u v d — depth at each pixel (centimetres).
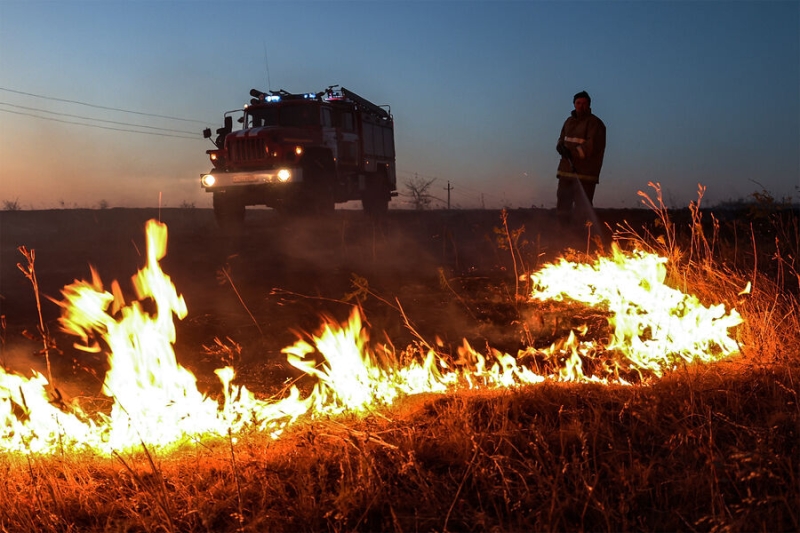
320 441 343
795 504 273
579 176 996
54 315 680
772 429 316
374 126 2089
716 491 286
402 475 310
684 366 407
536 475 294
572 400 377
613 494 288
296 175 1644
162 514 295
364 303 671
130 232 1512
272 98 1798
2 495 314
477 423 356
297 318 618
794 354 431
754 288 574
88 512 307
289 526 286
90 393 444
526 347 513
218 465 335
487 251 1023
